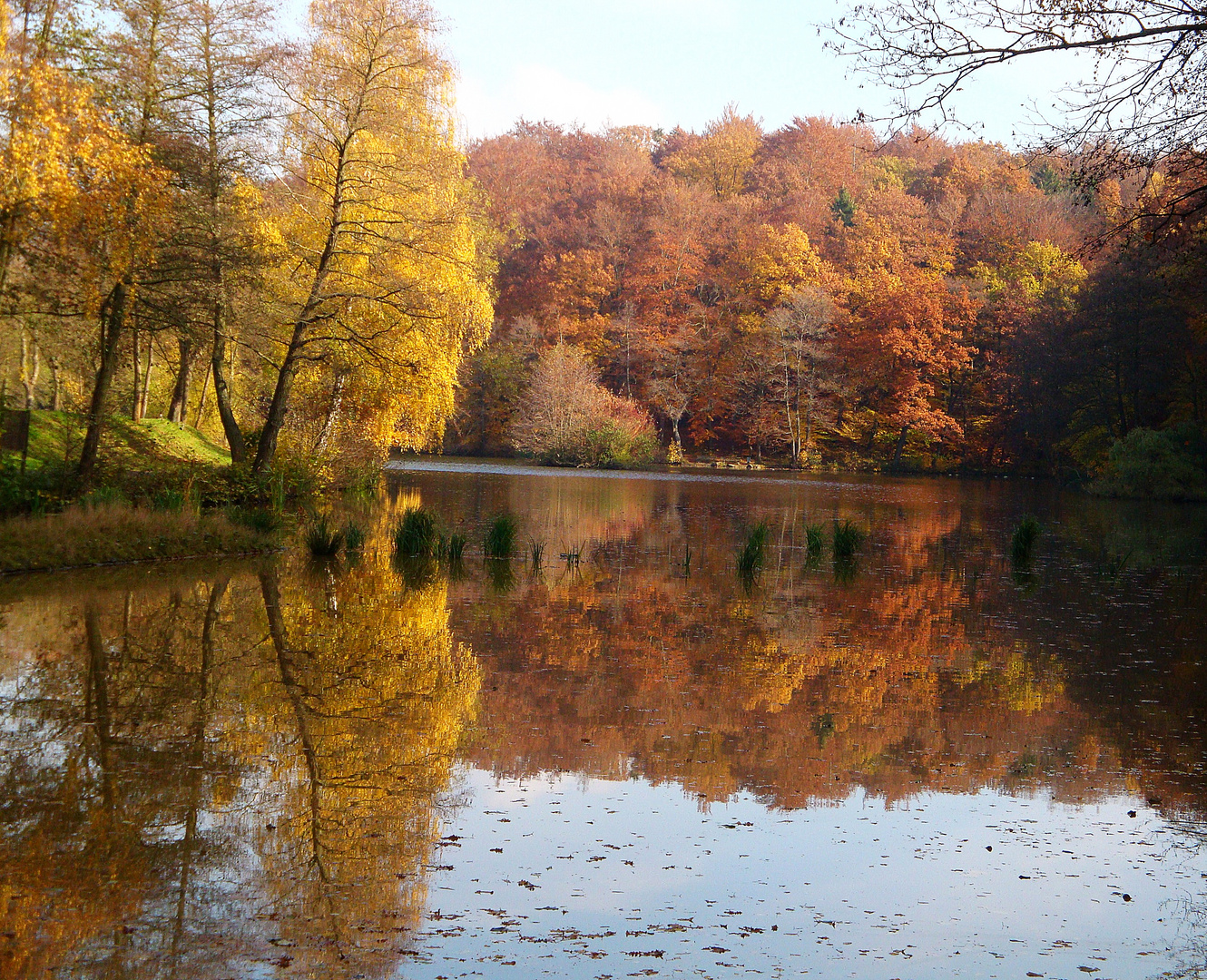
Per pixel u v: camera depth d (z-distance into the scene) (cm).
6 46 1401
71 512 1516
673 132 8462
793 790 655
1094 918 485
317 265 2255
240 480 2078
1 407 1833
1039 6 718
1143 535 2423
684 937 453
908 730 793
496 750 718
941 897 505
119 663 916
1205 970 434
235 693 832
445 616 1203
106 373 1784
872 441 6184
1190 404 4375
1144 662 1041
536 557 1648
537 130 8275
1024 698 894
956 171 7081
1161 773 702
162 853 524
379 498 2864
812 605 1356
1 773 629
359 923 457
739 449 6481
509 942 443
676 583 1520
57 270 1650
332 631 1094
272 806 594
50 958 414
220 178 1997
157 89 1806
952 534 2369
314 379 2645
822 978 420
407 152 2253
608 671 964
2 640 987
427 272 2391
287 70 2078
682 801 631
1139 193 837
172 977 401
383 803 607
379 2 2109
